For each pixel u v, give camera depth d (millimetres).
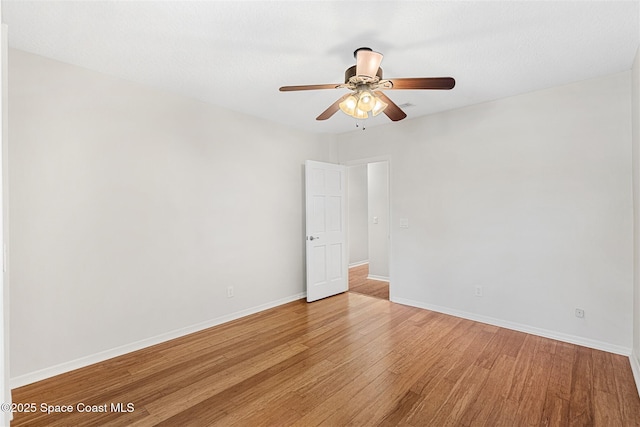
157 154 2936
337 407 1965
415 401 2016
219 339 2996
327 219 4430
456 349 2736
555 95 2930
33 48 2213
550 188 2961
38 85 2311
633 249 2564
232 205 3543
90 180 2547
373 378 2283
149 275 2879
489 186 3320
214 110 3377
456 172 3555
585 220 2791
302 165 4363
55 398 2076
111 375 2359
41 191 2324
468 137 3461
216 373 2373
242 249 3641
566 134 2875
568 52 2289
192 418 1874
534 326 3062
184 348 2809
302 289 4379
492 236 3312
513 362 2502
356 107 2145
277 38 2100
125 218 2734
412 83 2037
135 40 2119
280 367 2451
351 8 1782
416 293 3926
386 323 3365
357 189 6836
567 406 1949
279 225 4066
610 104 2668
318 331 3162
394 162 4094
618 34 2047
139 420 1860
